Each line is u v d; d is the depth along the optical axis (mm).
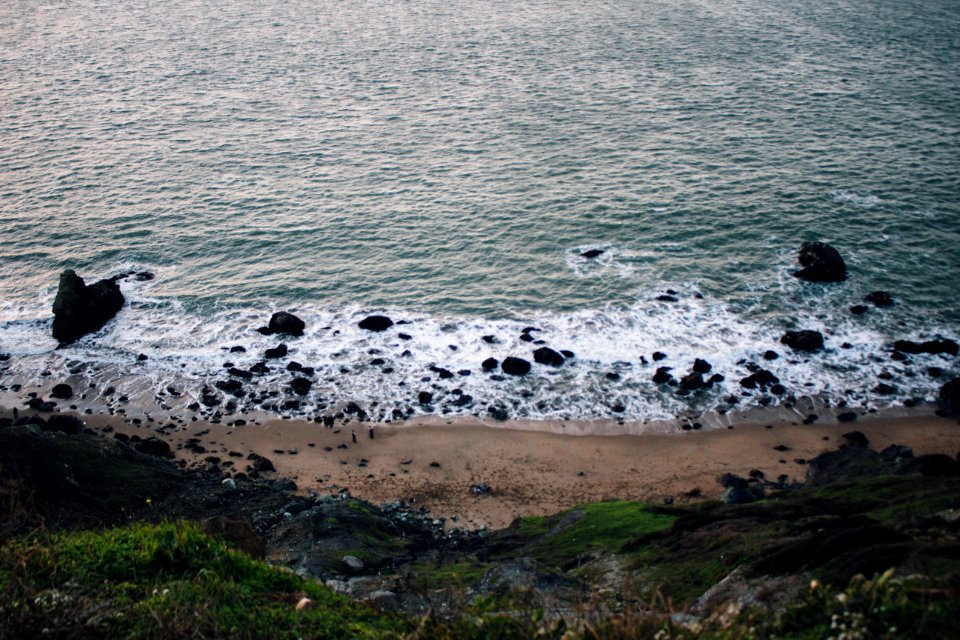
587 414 40281
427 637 14078
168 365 44594
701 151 67562
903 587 12727
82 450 32500
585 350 44656
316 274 52750
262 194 62938
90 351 45938
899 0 121000
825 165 64250
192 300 50469
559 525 30406
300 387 42344
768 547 20312
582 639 13156
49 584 15539
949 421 38906
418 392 42094
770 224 56125
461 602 17594
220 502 32438
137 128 75938
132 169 67438
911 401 40156
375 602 19016
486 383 42562
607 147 68938
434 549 30609
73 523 27609
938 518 20875
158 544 17125
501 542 30047
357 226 58000
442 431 39500
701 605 18578
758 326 46094
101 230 58250
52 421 38969
